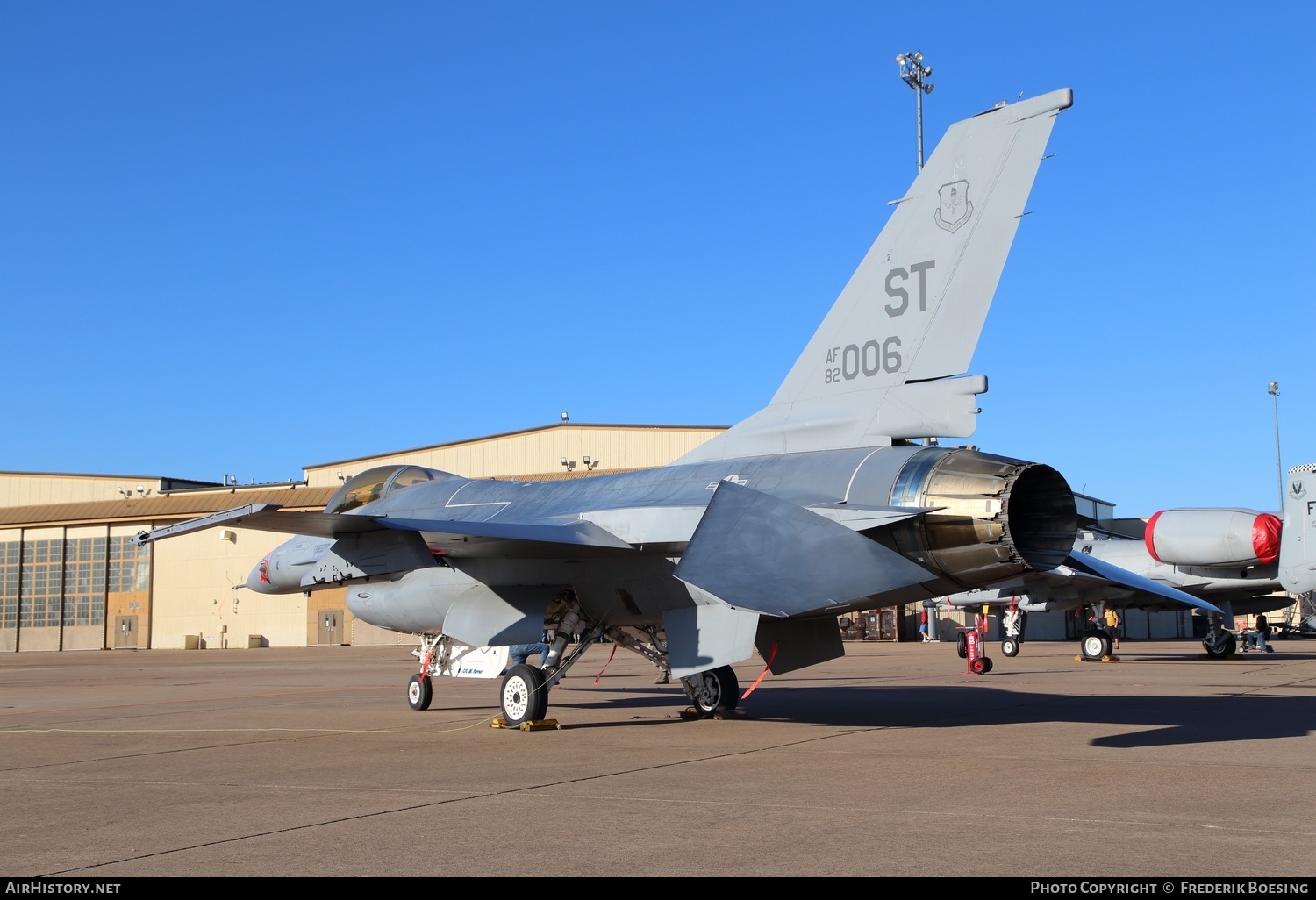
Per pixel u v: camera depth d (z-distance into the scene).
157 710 13.32
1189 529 21.52
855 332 9.33
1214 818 5.34
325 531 10.33
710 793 6.28
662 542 9.27
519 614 10.34
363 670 23.58
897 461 8.50
